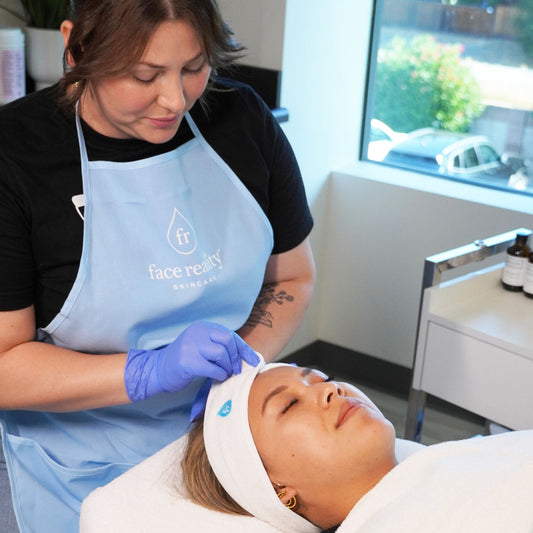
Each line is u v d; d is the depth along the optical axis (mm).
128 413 1404
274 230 1468
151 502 1267
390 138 3199
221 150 1350
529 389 1965
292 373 1345
